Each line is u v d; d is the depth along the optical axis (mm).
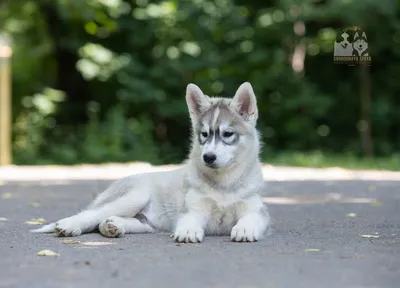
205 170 7168
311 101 24625
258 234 6840
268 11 24875
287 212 9812
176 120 25266
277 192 12836
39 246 6465
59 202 10992
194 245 6527
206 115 7305
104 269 5289
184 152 25031
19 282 4848
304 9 23891
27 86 25734
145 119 23969
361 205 10758
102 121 25359
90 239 6891
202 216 7156
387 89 26219
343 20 23453
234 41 25359
